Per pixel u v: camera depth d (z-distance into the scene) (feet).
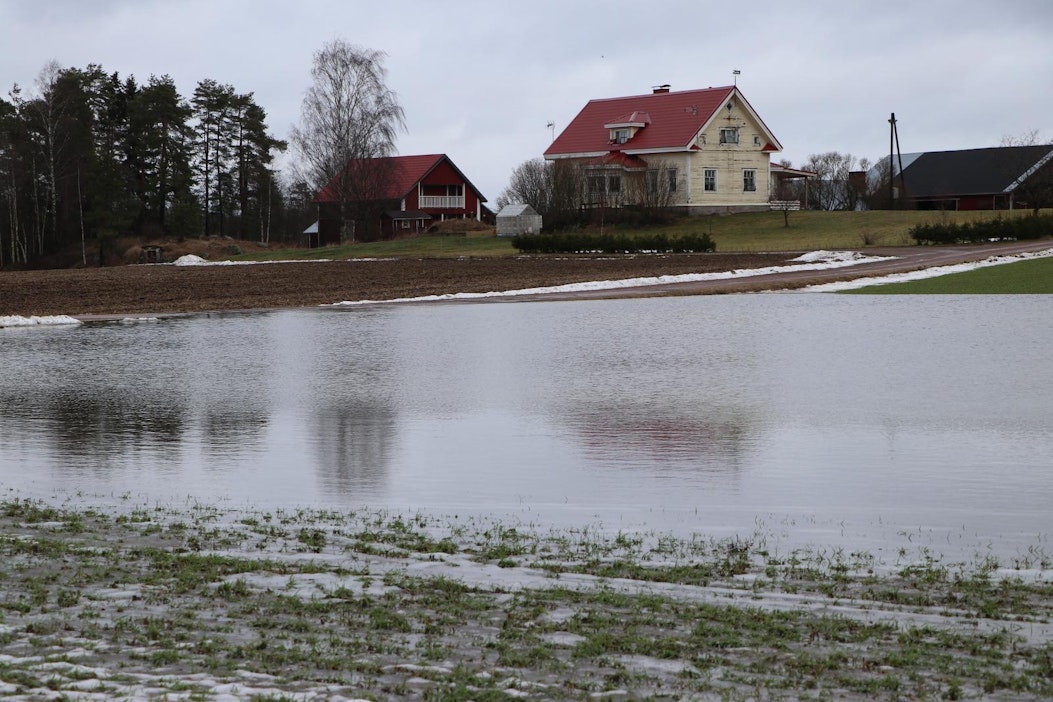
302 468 42.11
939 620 23.47
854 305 107.96
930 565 28.48
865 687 19.51
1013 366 67.15
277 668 20.24
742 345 79.92
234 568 27.32
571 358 74.64
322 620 23.18
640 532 32.32
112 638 21.83
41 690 18.72
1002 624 23.20
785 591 25.96
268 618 23.26
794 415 52.29
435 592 25.52
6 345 86.22
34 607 23.80
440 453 44.68
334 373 69.05
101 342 87.97
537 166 265.34
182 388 63.52
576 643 21.81
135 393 61.72
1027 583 26.55
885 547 30.48
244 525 32.89
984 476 39.42
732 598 25.27
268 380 66.49
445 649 21.45
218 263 216.54
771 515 34.37
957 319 93.35
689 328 91.66
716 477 39.78
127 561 27.96
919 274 138.31
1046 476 39.29
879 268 148.15
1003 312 98.02
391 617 23.36
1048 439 45.88
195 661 20.49
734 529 32.68
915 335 83.25
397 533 32.07
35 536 30.86
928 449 44.16
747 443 45.88
